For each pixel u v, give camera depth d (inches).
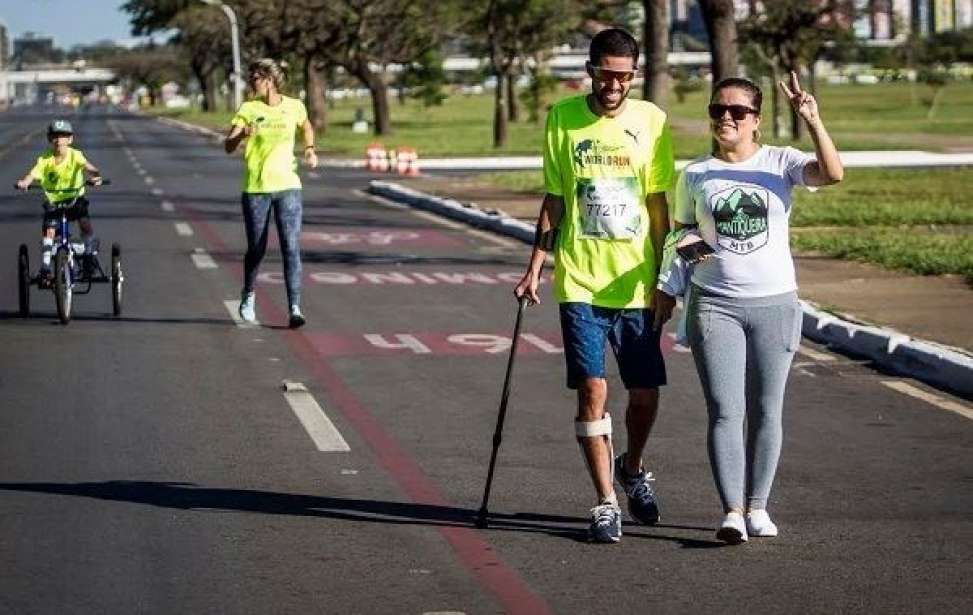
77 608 343.0
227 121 5841.5
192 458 496.4
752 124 382.0
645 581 360.8
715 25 1542.8
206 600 348.5
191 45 6166.3
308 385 628.7
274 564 376.8
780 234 384.2
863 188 1796.3
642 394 398.6
